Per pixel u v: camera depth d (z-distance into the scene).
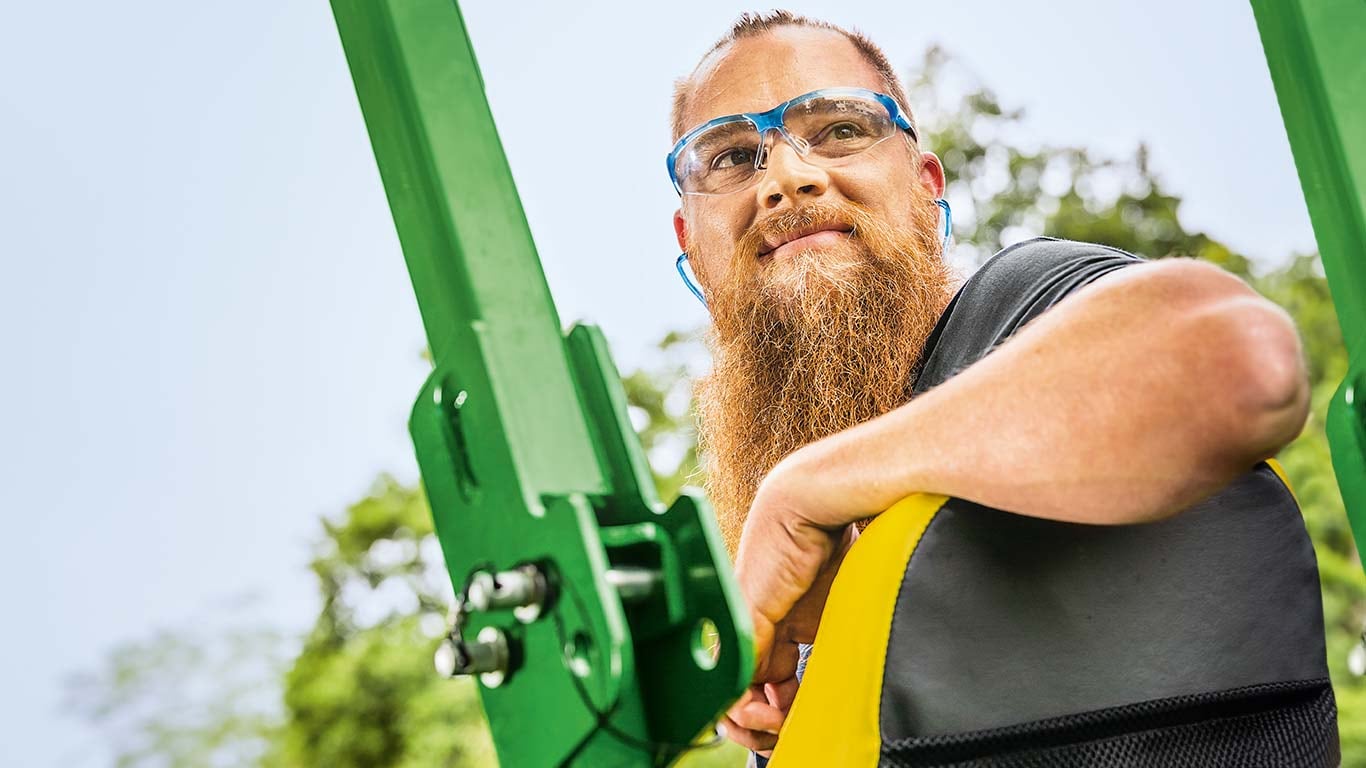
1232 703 0.93
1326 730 0.99
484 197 0.93
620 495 0.85
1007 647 0.90
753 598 1.03
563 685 0.78
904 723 0.88
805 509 1.01
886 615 0.90
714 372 1.96
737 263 1.82
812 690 0.94
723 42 1.92
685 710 0.79
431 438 0.90
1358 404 1.04
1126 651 0.91
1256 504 0.97
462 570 0.88
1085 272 1.11
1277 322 0.85
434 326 0.92
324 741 12.42
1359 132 1.07
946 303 1.85
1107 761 0.90
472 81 0.96
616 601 0.76
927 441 0.94
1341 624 8.55
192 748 18.11
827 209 1.78
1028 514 0.89
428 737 12.35
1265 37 1.14
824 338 1.76
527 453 0.84
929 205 1.90
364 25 0.97
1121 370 0.87
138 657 18.59
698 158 1.87
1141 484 0.86
